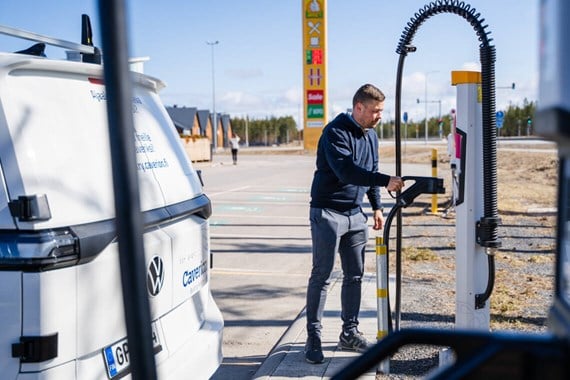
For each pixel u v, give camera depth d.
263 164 39.44
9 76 2.86
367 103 4.50
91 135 3.11
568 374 1.23
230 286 7.70
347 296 5.06
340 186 4.69
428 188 4.37
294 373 4.69
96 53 3.93
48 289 2.69
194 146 40.09
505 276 7.73
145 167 3.49
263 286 7.69
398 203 4.50
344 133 4.51
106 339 2.94
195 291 3.84
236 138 39.09
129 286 1.41
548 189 18.56
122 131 1.39
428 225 12.26
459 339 1.39
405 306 6.57
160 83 3.99
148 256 3.25
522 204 14.97
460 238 4.46
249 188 21.08
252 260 9.20
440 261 8.84
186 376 3.51
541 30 1.15
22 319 2.68
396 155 4.57
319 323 4.86
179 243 3.60
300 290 7.51
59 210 2.80
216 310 4.14
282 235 11.34
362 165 4.68
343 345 5.11
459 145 4.40
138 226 1.42
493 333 1.37
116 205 1.40
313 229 4.75
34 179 2.76
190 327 3.75
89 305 2.86
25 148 2.79
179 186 3.79
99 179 3.05
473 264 4.44
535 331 5.65
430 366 4.88
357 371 1.49
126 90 1.38
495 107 4.14
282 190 20.34
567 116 1.02
